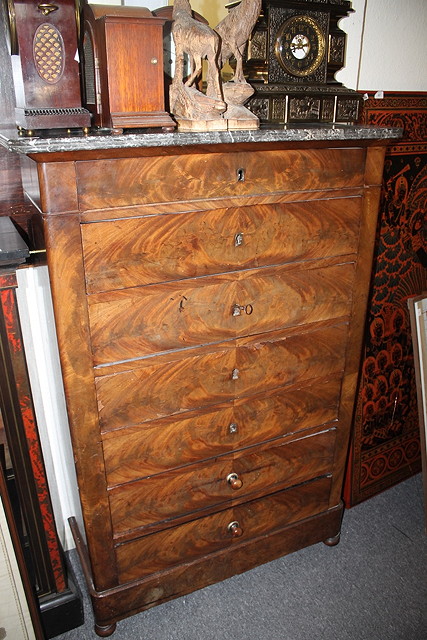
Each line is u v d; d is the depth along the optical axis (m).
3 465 1.30
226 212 1.19
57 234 1.03
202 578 1.56
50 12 1.04
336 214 1.34
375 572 1.74
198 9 1.47
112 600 1.44
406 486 2.16
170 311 1.21
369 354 1.89
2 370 1.20
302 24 1.39
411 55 1.83
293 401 1.50
